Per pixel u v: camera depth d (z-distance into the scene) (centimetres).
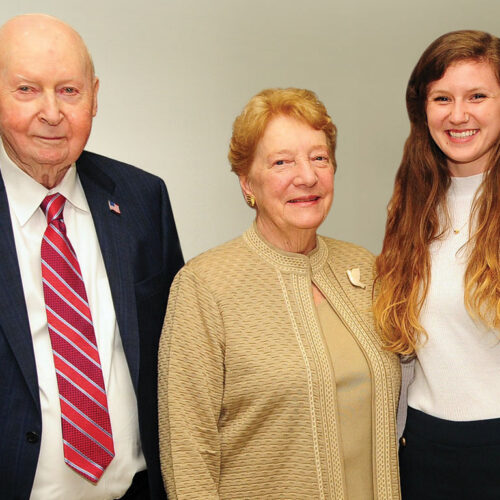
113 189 169
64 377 146
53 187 156
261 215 164
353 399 152
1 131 148
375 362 155
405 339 162
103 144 262
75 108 146
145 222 169
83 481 150
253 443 151
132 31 261
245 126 157
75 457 146
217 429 153
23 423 141
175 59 268
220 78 275
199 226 279
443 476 160
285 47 284
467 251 163
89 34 255
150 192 174
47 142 145
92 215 162
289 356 150
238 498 153
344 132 298
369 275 173
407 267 169
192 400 151
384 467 154
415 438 166
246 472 152
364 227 307
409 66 300
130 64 262
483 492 155
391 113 302
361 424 153
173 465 149
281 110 155
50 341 149
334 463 148
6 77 142
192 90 272
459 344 159
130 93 263
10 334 142
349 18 291
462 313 158
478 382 157
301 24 285
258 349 151
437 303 162
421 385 168
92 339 151
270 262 161
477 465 156
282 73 285
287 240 161
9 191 153
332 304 162
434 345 162
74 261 154
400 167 180
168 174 272
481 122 158
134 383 154
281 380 148
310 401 148
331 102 294
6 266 146
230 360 152
